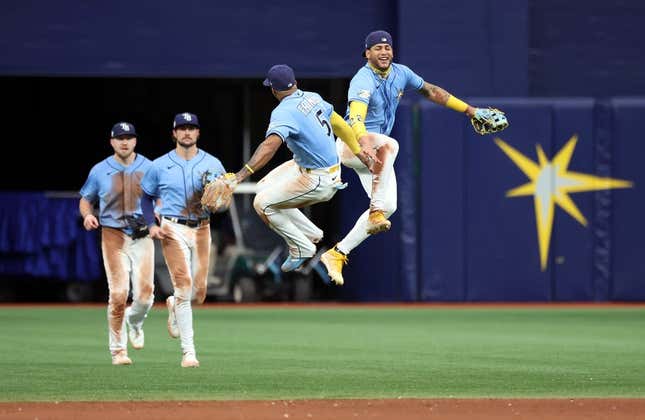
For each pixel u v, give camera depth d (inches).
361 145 1430.9
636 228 3474.4
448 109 3459.6
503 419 1200.2
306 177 1453.0
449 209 3467.0
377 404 1314.0
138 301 1777.8
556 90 3722.9
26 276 3688.5
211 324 2753.4
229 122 4114.2
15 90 4173.2
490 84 3577.8
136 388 1473.9
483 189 3464.6
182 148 1685.5
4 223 3622.0
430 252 3472.0
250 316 3048.7
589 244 3474.4
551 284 3474.4
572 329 2588.6
